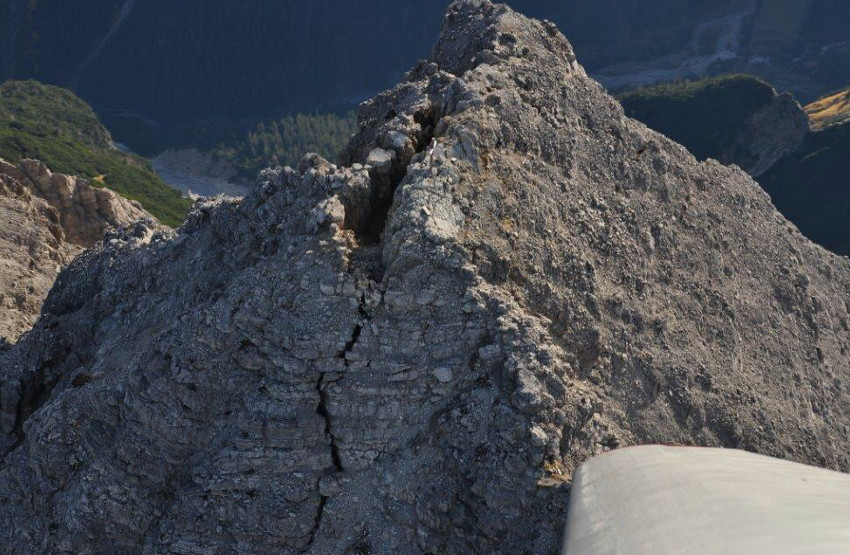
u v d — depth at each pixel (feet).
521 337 70.08
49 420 81.61
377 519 70.18
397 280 71.26
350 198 78.54
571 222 84.79
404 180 77.25
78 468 79.97
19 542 79.82
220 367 74.23
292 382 71.15
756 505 44.96
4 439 98.02
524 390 67.36
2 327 152.97
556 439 67.46
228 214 89.56
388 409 71.10
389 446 71.31
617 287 85.66
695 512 46.55
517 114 86.69
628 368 81.51
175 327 76.54
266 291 73.87
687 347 88.07
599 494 55.31
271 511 70.33
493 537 66.64
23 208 191.93
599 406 75.10
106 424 79.36
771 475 52.29
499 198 78.64
